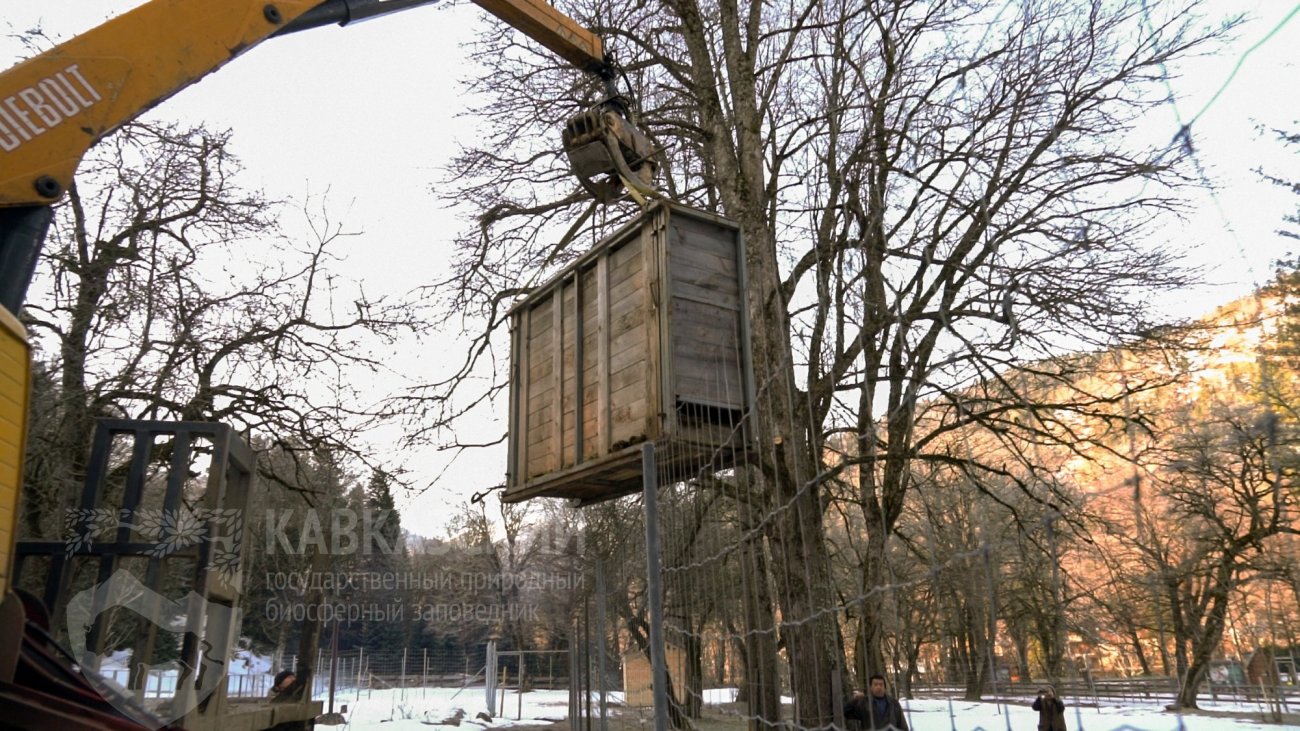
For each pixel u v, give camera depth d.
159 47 4.75
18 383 3.60
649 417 5.34
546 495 6.82
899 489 8.52
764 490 6.18
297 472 14.41
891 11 9.98
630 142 7.61
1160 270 9.12
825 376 8.95
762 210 9.02
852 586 8.47
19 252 4.16
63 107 4.41
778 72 10.17
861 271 4.45
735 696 4.52
